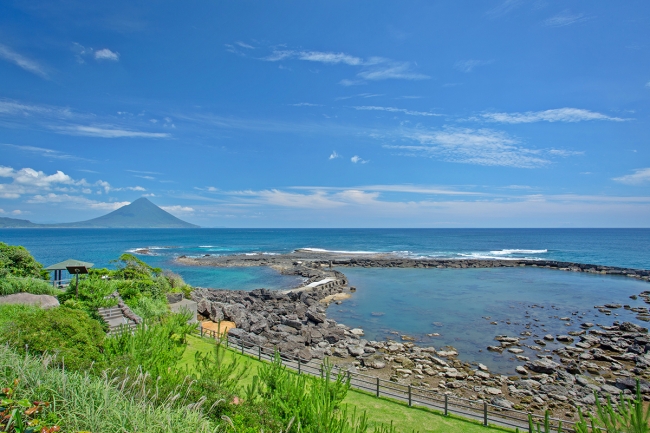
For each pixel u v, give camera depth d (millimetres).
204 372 11633
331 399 12219
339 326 33562
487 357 26188
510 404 18547
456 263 85562
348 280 64062
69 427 6629
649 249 129750
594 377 22469
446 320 36531
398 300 46625
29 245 145875
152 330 14148
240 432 8039
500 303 44594
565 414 17844
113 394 7844
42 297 22531
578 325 34750
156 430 7012
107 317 22891
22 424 6035
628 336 30641
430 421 14297
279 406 10328
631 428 6918
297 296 47031
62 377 7820
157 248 133500
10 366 8180
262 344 25438
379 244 162125
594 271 74500
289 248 137625
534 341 29812
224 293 48719
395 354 26500
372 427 13391
